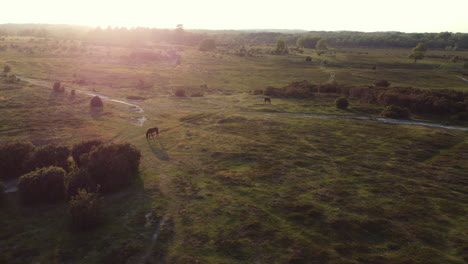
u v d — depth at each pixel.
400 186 27.02
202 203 23.14
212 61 137.38
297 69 121.19
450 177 29.31
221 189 25.56
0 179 26.00
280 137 40.78
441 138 41.62
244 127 45.25
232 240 18.69
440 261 17.17
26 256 16.70
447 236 19.69
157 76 96.12
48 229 19.25
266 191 25.42
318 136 41.88
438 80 97.75
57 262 16.36
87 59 124.31
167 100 64.25
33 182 21.86
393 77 102.62
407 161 33.38
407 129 46.16
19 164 26.70
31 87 67.25
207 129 44.03
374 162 32.88
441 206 23.61
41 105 53.22
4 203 22.02
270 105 60.97
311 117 52.75
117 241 18.20
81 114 49.22
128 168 26.27
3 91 60.88
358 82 95.19
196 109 56.69
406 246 18.59
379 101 63.09
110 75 92.94
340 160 33.25
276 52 172.00
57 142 35.91
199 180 27.23
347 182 27.64
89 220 19.19
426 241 19.11
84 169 23.98
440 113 55.84
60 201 22.69
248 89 82.38
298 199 24.16
